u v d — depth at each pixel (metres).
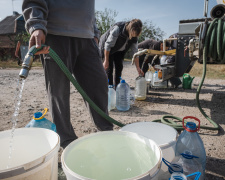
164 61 4.86
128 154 1.15
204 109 3.33
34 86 5.32
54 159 1.01
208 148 2.00
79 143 1.10
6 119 2.82
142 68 4.96
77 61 1.86
